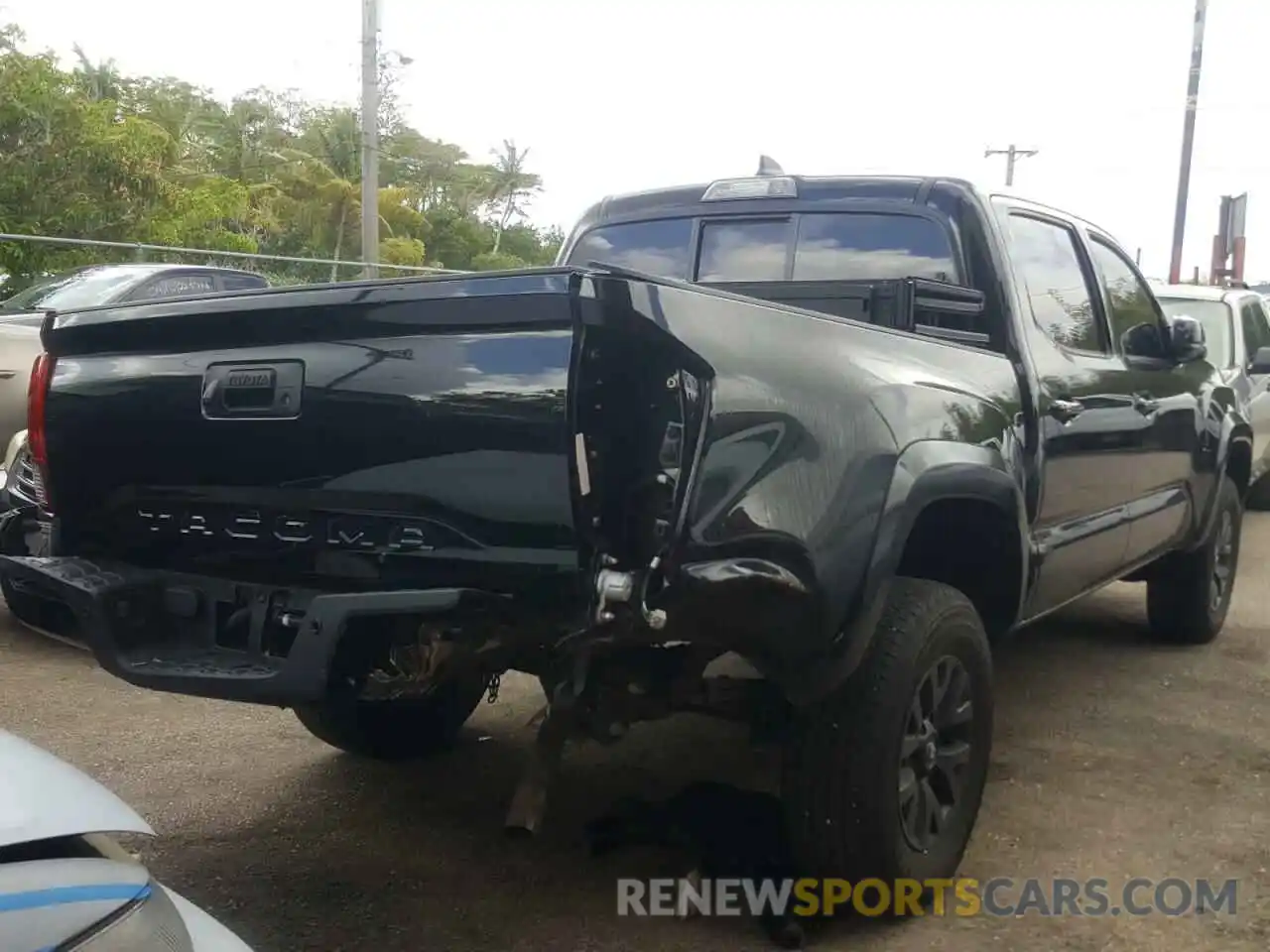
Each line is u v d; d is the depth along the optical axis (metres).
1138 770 4.59
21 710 5.13
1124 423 4.80
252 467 3.16
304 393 3.05
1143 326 5.32
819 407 2.99
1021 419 3.99
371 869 3.73
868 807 3.22
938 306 3.87
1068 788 4.40
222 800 4.24
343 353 3.00
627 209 5.20
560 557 2.72
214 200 25.23
